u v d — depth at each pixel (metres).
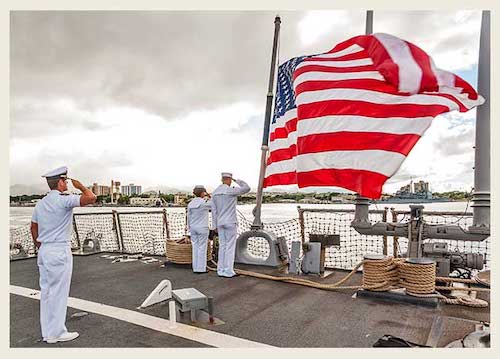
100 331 4.19
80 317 4.65
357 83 5.07
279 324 4.37
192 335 4.04
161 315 4.72
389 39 5.02
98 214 10.44
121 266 8.02
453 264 5.72
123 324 4.40
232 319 4.55
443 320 4.45
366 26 6.34
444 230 5.68
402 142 4.68
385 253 7.16
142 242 9.95
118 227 10.27
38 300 5.47
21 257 9.00
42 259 3.93
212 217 7.11
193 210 7.32
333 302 5.24
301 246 7.35
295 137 7.42
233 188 6.90
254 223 8.04
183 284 6.41
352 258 7.67
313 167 5.05
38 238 4.04
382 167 4.70
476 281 5.52
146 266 8.03
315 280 6.50
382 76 4.89
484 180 5.41
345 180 4.85
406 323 4.38
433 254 5.75
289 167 7.66
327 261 7.87
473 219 5.55
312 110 5.19
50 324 3.89
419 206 5.84
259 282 6.54
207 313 4.56
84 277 6.96
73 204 4.00
